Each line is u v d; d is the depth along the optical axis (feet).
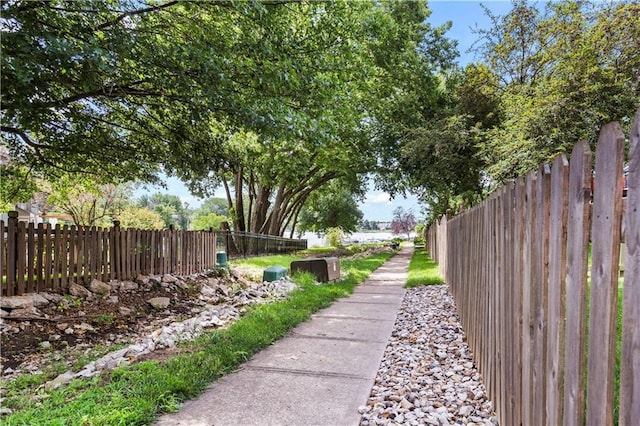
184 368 10.35
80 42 14.53
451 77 57.82
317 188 83.76
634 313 3.50
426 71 54.90
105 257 22.13
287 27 22.79
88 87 16.42
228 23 20.08
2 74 12.93
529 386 6.24
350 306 20.75
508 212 7.91
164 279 24.97
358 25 29.76
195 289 25.46
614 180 3.87
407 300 22.44
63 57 12.98
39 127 20.75
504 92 37.68
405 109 53.78
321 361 11.96
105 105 22.48
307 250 91.86
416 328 15.94
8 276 17.16
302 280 27.37
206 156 25.77
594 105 24.23
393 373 11.10
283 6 22.99
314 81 21.76
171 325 15.97
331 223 120.47
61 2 15.16
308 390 9.78
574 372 4.66
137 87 20.54
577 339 4.59
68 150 23.15
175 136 24.71
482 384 10.33
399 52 50.42
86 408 8.10
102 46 14.99
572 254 4.77
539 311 5.87
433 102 55.93
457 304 17.67
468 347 13.21
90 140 23.36
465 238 14.67
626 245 3.62
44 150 24.63
